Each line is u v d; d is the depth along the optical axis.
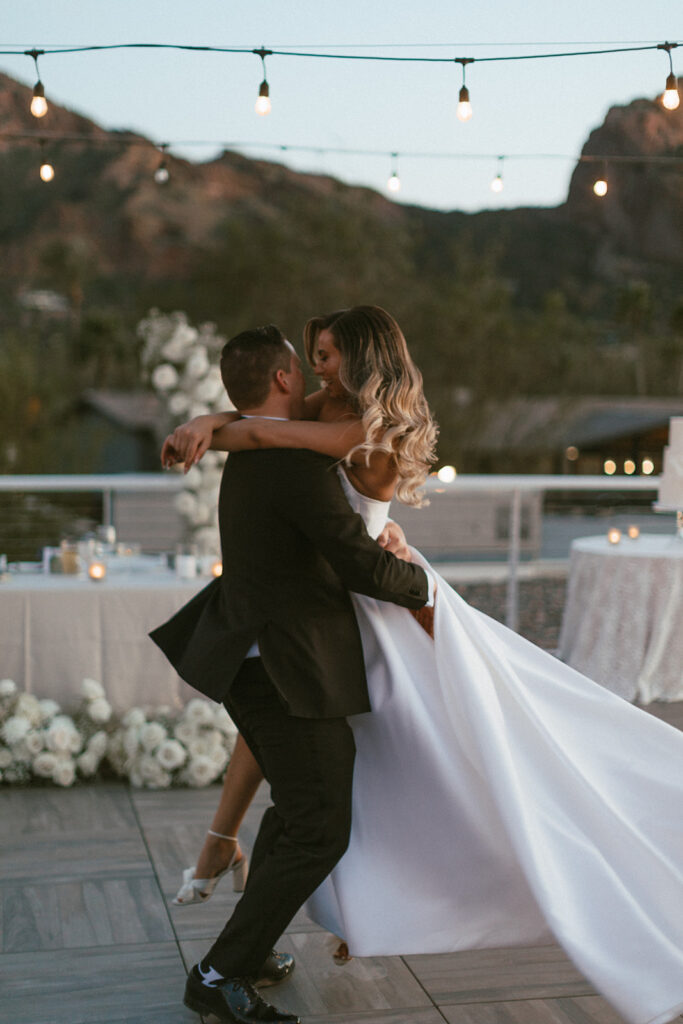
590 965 1.82
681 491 4.70
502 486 5.34
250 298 28.66
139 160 70.81
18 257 62.81
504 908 2.09
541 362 27.05
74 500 8.94
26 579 4.02
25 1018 2.11
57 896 2.72
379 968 2.36
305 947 2.46
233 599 2.01
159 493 9.19
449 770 2.07
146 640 3.86
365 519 2.04
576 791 2.00
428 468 2.05
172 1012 2.15
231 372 2.08
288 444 1.96
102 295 59.06
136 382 34.34
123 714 3.85
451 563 10.27
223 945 2.03
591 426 26.62
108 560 4.39
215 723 3.75
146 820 3.33
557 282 63.09
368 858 2.11
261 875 2.00
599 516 12.16
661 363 35.88
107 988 2.24
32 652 3.80
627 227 62.88
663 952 1.85
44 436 18.53
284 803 2.00
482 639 2.06
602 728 2.13
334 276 28.16
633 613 4.74
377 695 2.10
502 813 1.92
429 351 26.34
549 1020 2.14
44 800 3.54
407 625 2.11
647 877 1.95
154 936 2.49
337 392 2.10
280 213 29.27
